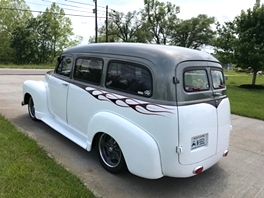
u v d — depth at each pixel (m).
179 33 42.62
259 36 13.48
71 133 3.84
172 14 42.19
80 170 3.18
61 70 4.09
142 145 2.58
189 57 2.72
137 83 2.73
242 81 18.91
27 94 5.02
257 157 4.02
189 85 2.63
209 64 2.97
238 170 3.53
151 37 40.88
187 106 2.53
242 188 3.04
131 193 2.77
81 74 3.56
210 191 2.93
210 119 2.78
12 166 2.92
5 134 3.93
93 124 3.18
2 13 35.16
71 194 2.54
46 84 4.68
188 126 2.51
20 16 36.78
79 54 3.63
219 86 3.10
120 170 3.02
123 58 2.91
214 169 3.52
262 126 5.94
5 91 8.15
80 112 3.54
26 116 5.28
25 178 2.73
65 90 3.84
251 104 8.78
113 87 3.01
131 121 2.76
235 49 14.32
